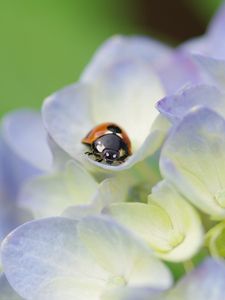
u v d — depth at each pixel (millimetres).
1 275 124
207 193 121
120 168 124
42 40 217
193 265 120
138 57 156
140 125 141
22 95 212
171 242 119
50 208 139
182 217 120
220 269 107
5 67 214
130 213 121
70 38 218
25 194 141
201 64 132
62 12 219
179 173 115
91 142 129
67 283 122
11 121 156
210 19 228
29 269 122
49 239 122
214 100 123
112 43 155
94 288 122
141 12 229
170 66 162
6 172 178
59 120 136
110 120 141
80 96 139
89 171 130
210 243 118
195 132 119
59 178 138
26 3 219
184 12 231
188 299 109
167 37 232
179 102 123
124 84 143
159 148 127
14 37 217
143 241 113
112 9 221
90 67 148
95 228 116
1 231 156
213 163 120
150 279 112
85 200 134
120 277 117
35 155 154
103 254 119
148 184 127
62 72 215
